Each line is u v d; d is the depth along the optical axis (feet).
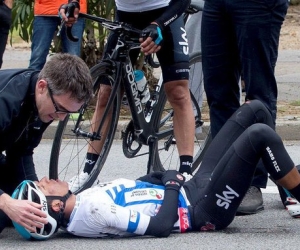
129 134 23.07
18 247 17.51
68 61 16.57
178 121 22.49
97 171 22.26
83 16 22.17
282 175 18.13
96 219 17.61
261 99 21.16
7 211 17.06
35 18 32.40
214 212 18.49
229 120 20.07
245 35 20.79
